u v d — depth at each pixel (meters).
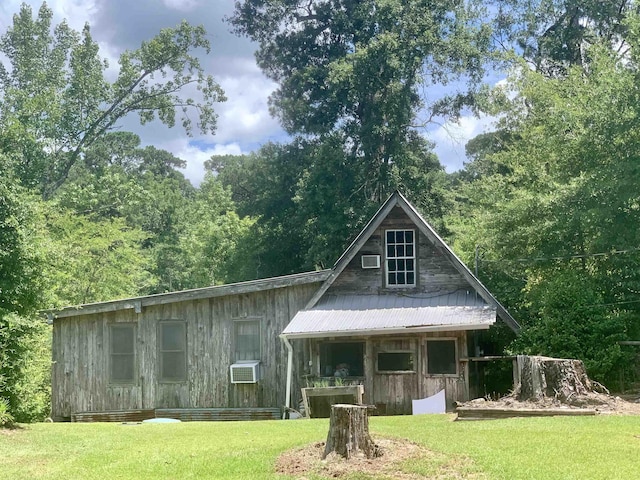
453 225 38.00
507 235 24.34
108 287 36.00
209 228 52.25
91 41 44.81
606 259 22.20
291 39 46.66
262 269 46.62
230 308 21.97
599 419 12.90
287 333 19.83
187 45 45.12
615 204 20.89
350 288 21.83
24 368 15.05
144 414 21.97
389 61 38.91
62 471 10.09
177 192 71.44
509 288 25.17
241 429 14.12
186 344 22.03
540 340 19.80
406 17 40.38
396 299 21.31
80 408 22.31
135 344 22.25
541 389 14.75
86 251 34.62
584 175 22.08
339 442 9.80
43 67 45.38
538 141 27.56
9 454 11.51
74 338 22.64
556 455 9.80
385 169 40.56
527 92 29.70
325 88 42.72
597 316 19.30
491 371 23.64
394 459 9.57
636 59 22.31
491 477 8.71
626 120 21.08
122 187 45.16
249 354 21.70
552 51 41.62
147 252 58.06
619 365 18.97
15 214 15.47
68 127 43.69
